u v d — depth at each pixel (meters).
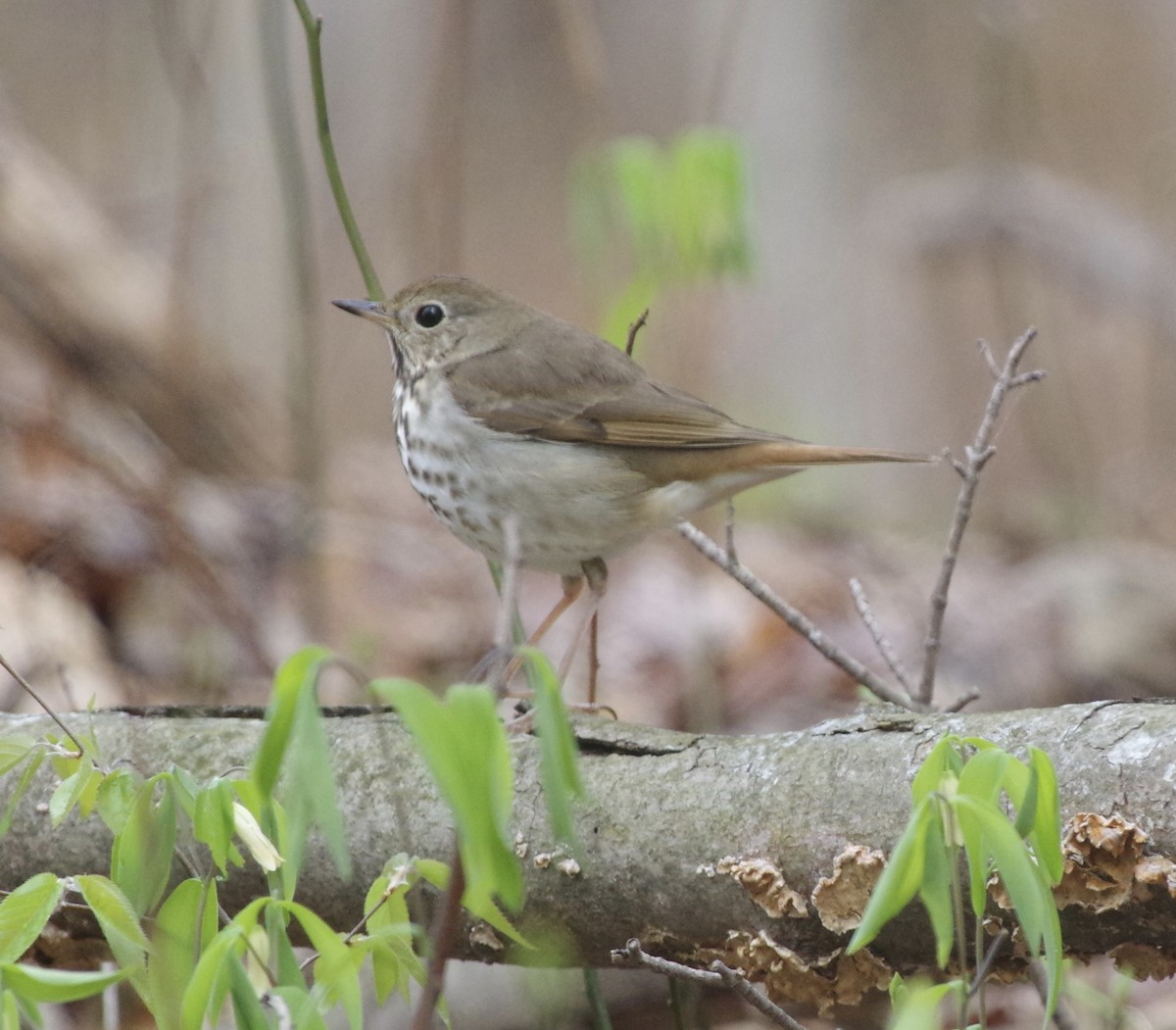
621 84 29.17
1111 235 18.73
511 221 28.38
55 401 13.78
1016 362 7.21
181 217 14.08
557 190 28.53
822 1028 8.00
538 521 8.55
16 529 11.62
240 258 18.28
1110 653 12.48
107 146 19.98
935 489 19.34
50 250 14.15
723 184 9.10
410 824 6.01
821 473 18.75
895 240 19.22
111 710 6.66
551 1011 7.96
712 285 11.50
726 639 12.61
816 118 19.73
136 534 11.70
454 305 8.88
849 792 5.59
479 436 8.52
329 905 6.11
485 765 3.56
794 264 19.61
